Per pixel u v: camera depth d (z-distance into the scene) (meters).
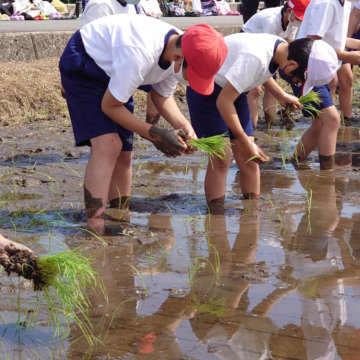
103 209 4.36
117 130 4.44
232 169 6.20
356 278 3.59
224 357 2.72
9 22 15.73
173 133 4.23
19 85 8.73
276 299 3.30
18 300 3.18
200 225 4.51
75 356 2.72
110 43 4.16
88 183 4.31
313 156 6.73
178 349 2.79
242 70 4.38
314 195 5.30
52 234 4.23
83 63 4.24
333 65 4.71
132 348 2.79
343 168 6.26
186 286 3.46
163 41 4.07
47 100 8.77
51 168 6.02
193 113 4.77
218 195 4.93
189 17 19.22
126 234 4.27
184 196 5.23
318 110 6.07
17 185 5.43
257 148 4.80
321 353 2.77
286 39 7.17
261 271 3.67
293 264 3.80
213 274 3.63
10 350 2.77
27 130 7.78
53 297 3.29
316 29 6.09
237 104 4.77
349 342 2.86
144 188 5.46
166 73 4.27
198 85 3.96
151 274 3.62
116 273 3.62
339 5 6.11
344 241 4.20
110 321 3.04
